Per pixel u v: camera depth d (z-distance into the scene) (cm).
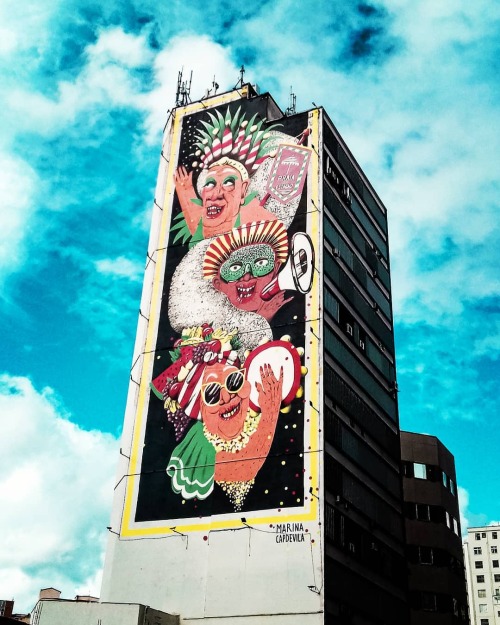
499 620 16725
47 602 5231
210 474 5834
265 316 6291
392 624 5994
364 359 6800
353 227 7294
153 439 6228
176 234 7119
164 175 7512
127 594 5631
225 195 7075
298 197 6719
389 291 7962
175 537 5706
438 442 7988
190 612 5359
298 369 5922
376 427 6700
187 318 6631
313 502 5359
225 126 7450
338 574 5309
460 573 7656
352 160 7650
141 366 6619
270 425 5806
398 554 6469
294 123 7112
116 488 6159
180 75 8094
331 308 6328
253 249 6662
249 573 5306
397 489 6831
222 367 6244
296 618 5019
